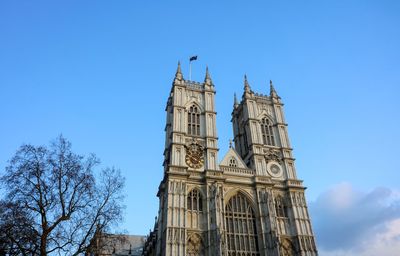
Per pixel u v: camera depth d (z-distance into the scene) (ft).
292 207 237.25
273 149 265.95
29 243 106.01
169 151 246.27
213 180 229.25
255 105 286.46
